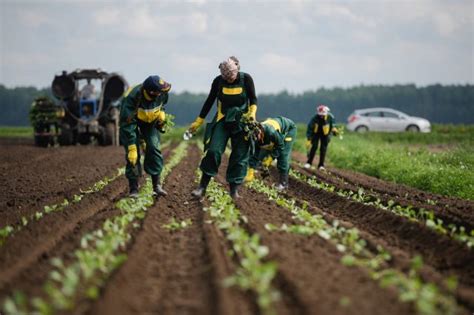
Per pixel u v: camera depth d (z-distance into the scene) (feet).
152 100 69.36
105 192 84.12
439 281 43.37
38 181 103.91
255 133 69.67
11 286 41.34
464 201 84.48
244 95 67.77
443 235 56.65
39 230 58.44
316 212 69.41
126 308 37.47
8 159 146.10
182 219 65.41
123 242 52.01
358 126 279.08
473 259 50.39
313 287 40.73
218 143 68.85
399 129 276.82
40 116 187.83
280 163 86.17
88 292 38.34
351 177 115.75
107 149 178.81
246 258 46.39
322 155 126.72
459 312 38.34
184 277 44.39
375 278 43.45
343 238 55.42
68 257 48.19
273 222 61.98
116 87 183.11
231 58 67.56
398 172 117.39
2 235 56.65
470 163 121.70
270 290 39.75
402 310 37.47
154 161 72.79
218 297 38.09
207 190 82.99
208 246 50.57
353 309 37.14
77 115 185.47
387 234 62.59
